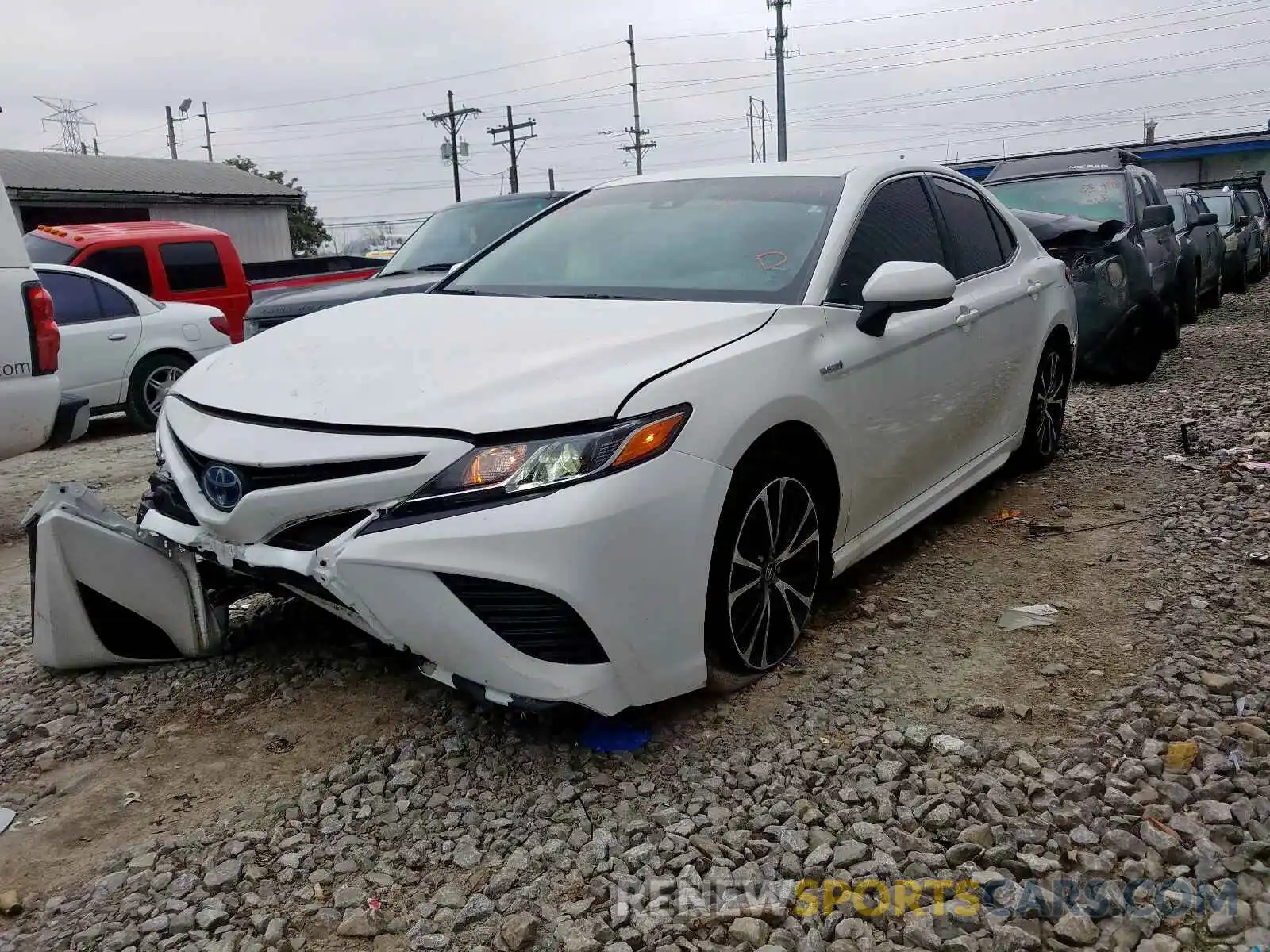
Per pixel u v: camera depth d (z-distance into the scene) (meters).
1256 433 5.77
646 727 2.87
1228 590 3.65
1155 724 2.82
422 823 2.52
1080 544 4.27
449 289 3.88
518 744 2.84
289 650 3.51
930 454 3.97
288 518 2.72
